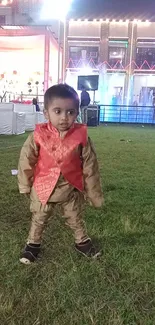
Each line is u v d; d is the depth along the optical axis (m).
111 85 21.62
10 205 2.89
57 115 1.64
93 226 2.39
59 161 1.76
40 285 1.61
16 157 5.67
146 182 3.98
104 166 5.02
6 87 19.06
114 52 21.73
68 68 21.31
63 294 1.53
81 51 21.70
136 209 2.87
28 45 17.67
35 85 18.88
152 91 21.16
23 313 1.39
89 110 15.94
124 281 1.66
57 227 2.35
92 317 1.36
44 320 1.35
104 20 21.19
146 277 1.70
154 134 12.06
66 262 1.83
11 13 22.53
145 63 21.50
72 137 1.75
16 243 2.09
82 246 1.94
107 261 1.86
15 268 1.77
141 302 1.51
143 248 2.05
